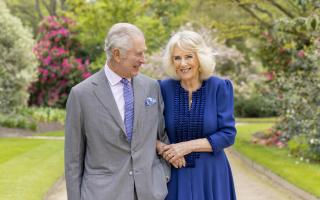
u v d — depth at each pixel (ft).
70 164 11.53
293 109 38.73
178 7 94.17
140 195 11.43
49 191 25.40
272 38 45.39
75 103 11.44
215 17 55.11
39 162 32.89
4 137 48.49
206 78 12.62
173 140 12.73
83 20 73.20
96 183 11.33
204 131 12.48
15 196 23.21
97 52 78.07
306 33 41.50
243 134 55.01
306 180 27.53
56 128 60.54
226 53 80.33
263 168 32.58
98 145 11.45
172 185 12.51
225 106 12.62
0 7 55.47
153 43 74.90
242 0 45.11
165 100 12.82
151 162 11.73
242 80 88.22
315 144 34.47
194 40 12.27
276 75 46.52
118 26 11.34
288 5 46.65
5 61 54.85
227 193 12.62
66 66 73.05
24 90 58.08
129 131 11.58
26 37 56.39
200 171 12.40
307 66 39.63
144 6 77.82
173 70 12.62
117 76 11.59
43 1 114.83
